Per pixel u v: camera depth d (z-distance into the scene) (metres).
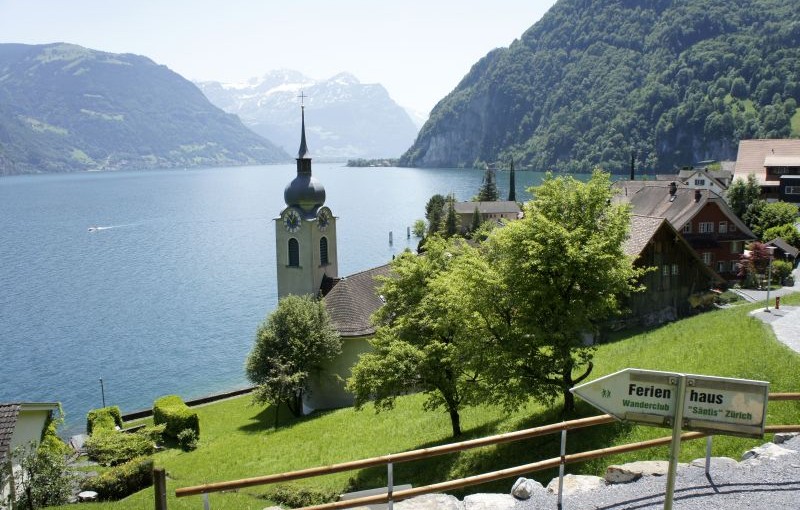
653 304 59.72
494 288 31.89
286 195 62.59
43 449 32.81
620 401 11.59
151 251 156.50
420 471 31.69
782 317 39.62
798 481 15.09
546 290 29.95
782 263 74.75
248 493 31.27
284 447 41.25
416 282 41.84
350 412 48.97
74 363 78.12
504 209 162.75
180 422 47.81
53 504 30.64
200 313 99.12
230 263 139.50
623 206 31.56
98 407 65.25
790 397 15.56
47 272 132.25
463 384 34.59
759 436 11.09
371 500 14.06
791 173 121.94
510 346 30.95
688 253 60.50
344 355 54.72
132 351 82.12
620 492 15.13
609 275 30.11
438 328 37.41
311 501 29.31
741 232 79.69
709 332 38.78
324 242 63.75
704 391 11.21
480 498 15.54
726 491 14.75
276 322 52.28
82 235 185.50
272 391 49.88
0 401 67.19
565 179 32.53
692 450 21.20
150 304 104.88
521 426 32.84
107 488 33.44
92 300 108.12
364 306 57.44
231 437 48.06
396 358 37.00
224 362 77.38
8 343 86.06
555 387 31.03
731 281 77.81
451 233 143.75
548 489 15.78
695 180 130.75
